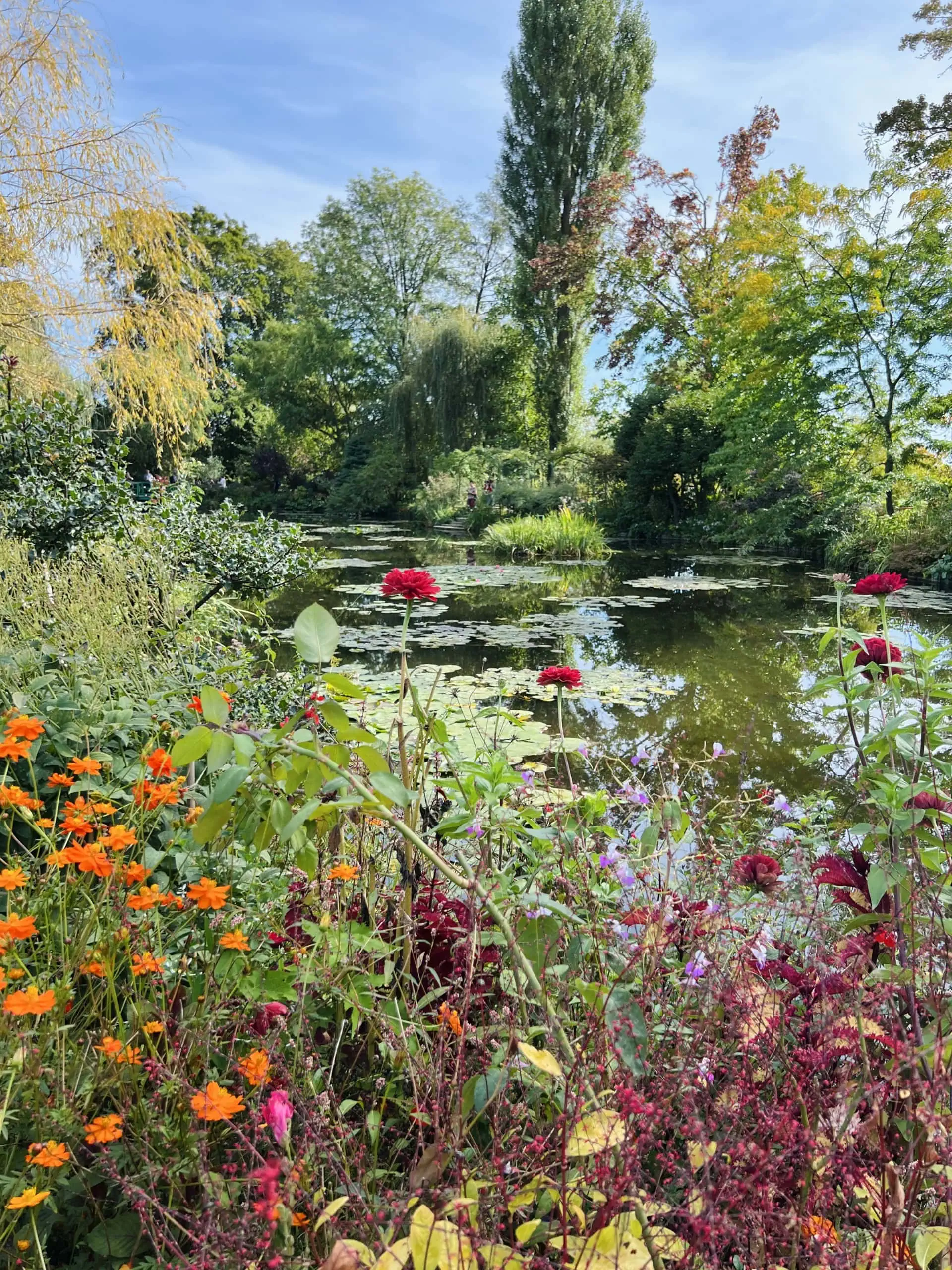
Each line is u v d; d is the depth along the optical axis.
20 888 1.15
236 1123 1.04
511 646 6.71
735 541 15.86
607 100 22.09
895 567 10.68
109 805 1.27
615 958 1.06
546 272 21.70
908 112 13.98
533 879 1.31
